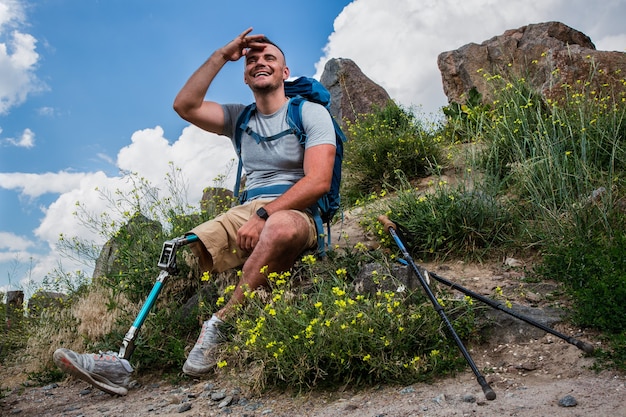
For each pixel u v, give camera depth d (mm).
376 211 5652
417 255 5004
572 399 2518
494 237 4801
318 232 4363
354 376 3248
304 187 4105
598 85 7574
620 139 5680
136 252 4984
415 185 6922
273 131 4379
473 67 9781
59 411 3646
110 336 4363
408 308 3504
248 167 4523
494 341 3418
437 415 2631
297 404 3121
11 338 5574
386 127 8938
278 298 3537
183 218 5445
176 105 4457
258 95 4418
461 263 4754
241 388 3461
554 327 3441
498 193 5379
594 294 3357
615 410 2375
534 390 2764
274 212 4066
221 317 3830
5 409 3850
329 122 4309
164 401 3514
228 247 4254
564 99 6855
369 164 7477
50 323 5094
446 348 3328
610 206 4484
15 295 6543
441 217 4934
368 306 3418
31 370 4879
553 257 4152
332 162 4227
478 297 3473
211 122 4539
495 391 2850
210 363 3770
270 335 3344
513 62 9016
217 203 6277
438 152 7266
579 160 5160
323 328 3207
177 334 4281
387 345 3166
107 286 5172
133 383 3961
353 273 4207
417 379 3131
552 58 8062
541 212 4875
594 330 3326
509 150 6047
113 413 3416
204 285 4664
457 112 8664
